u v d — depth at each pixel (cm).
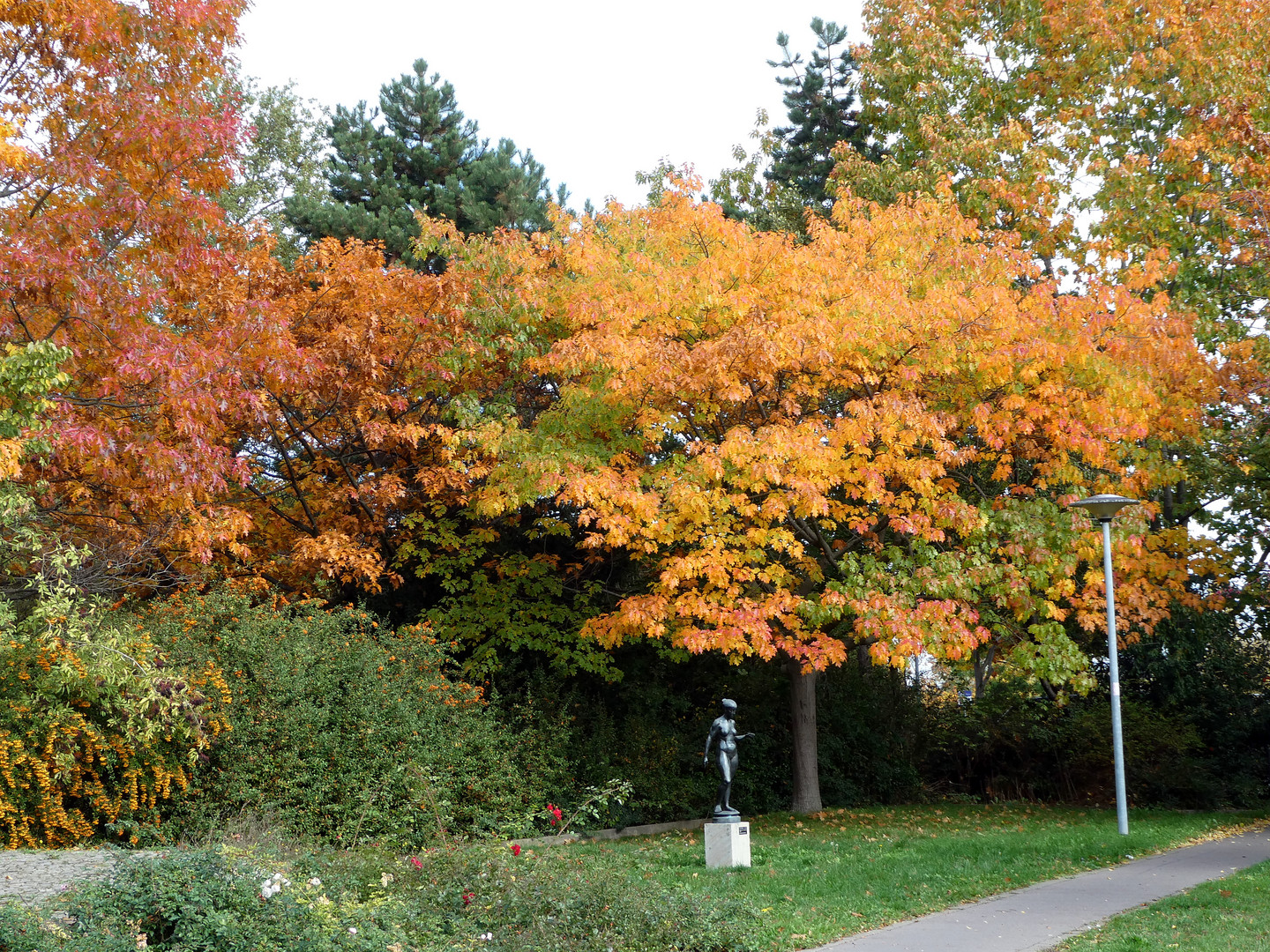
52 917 620
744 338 1289
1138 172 1873
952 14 2092
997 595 1466
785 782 1973
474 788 1394
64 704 1052
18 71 1227
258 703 1225
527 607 1709
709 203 1481
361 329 1559
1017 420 1466
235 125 1298
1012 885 1057
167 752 1119
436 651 1542
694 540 1409
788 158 2927
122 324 1230
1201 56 1836
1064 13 1980
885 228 1527
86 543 1327
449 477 1530
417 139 2617
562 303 1548
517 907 779
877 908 928
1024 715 2141
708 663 1997
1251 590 1853
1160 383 1574
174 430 1341
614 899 802
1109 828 1600
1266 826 1692
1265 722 2164
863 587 1423
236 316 1426
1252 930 834
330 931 662
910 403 1380
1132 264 1783
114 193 1189
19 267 1132
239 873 687
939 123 2028
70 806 1066
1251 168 1764
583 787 1609
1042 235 1922
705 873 1124
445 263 2311
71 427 1177
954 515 1402
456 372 1544
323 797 1198
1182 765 2023
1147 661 2175
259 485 1770
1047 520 1498
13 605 1304
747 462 1320
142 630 1225
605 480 1333
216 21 1283
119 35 1235
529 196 2542
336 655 1356
